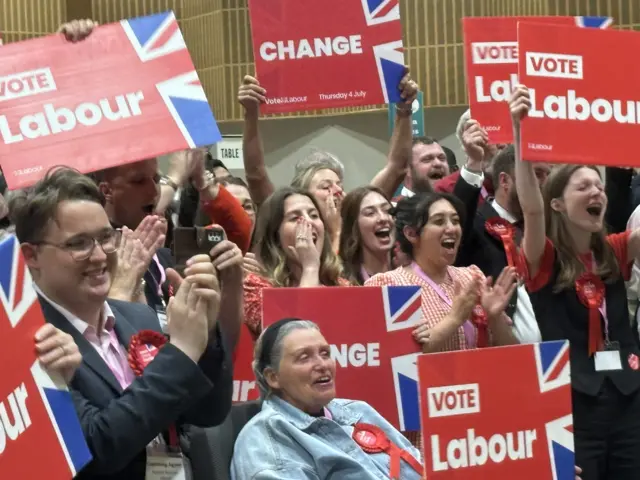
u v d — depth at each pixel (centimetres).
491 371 324
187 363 263
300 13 474
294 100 477
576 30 437
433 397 319
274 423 331
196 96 361
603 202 438
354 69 475
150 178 372
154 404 259
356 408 364
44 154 345
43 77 351
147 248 344
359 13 475
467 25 511
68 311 274
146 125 355
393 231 471
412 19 877
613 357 434
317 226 435
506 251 470
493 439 323
